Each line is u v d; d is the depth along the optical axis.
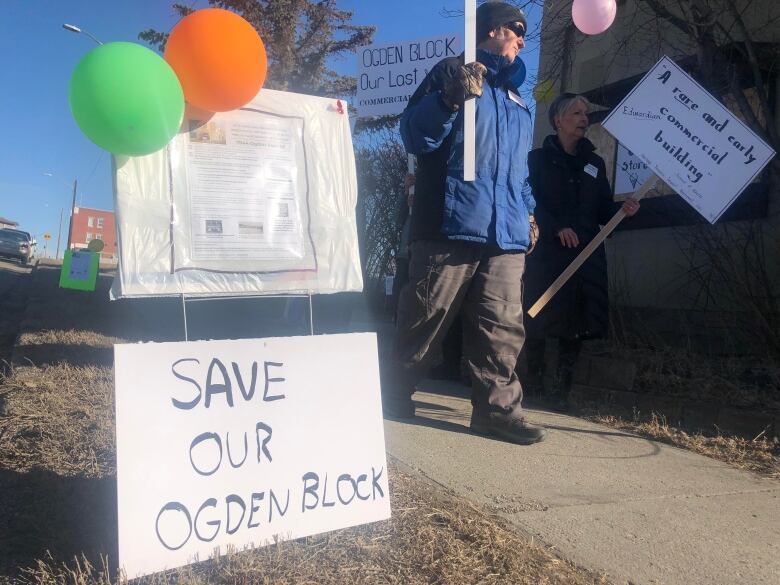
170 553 2.08
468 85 3.12
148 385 2.15
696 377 4.74
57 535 2.39
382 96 6.25
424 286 3.67
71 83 2.12
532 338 4.93
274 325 7.91
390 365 3.96
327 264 2.61
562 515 2.79
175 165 2.38
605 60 7.08
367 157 14.53
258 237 2.50
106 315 8.55
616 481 3.26
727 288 5.22
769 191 5.22
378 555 2.31
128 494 2.05
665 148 4.02
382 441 2.53
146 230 2.34
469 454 3.49
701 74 5.29
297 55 19.59
